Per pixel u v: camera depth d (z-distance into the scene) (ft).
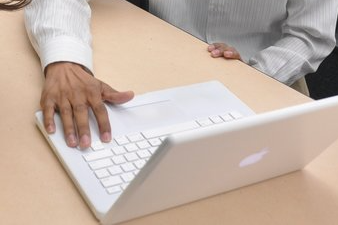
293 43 4.55
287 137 2.14
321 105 2.07
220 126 1.82
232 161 2.07
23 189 2.29
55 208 2.21
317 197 2.46
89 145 2.53
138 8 4.30
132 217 2.17
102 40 3.69
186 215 2.25
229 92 3.17
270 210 2.35
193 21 4.93
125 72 3.32
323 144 2.45
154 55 3.57
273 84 3.37
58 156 2.48
